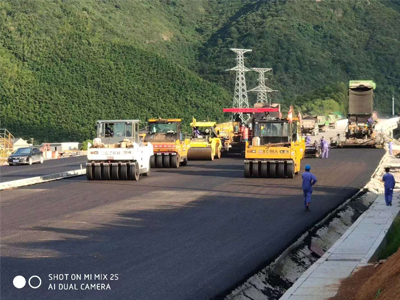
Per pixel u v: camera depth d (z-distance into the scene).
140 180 30.53
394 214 20.89
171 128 39.16
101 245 14.73
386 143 70.25
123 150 30.12
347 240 16.03
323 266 13.25
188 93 179.25
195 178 31.50
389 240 17.23
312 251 15.62
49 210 20.39
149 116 164.38
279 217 19.20
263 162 31.42
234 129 50.66
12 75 168.75
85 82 173.00
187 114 168.38
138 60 191.12
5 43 187.00
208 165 40.66
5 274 11.98
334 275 12.44
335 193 25.62
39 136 142.50
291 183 29.12
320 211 20.58
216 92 184.75
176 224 17.77
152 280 11.68
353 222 20.70
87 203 22.09
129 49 197.00
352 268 12.96
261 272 12.57
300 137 36.22
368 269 12.77
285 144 32.44
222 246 14.74
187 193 25.09
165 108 169.25
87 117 156.25
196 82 186.50
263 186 27.78
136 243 14.99
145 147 32.53
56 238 15.52
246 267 12.73
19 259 13.21
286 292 11.24
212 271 12.39
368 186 28.80
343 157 48.50
